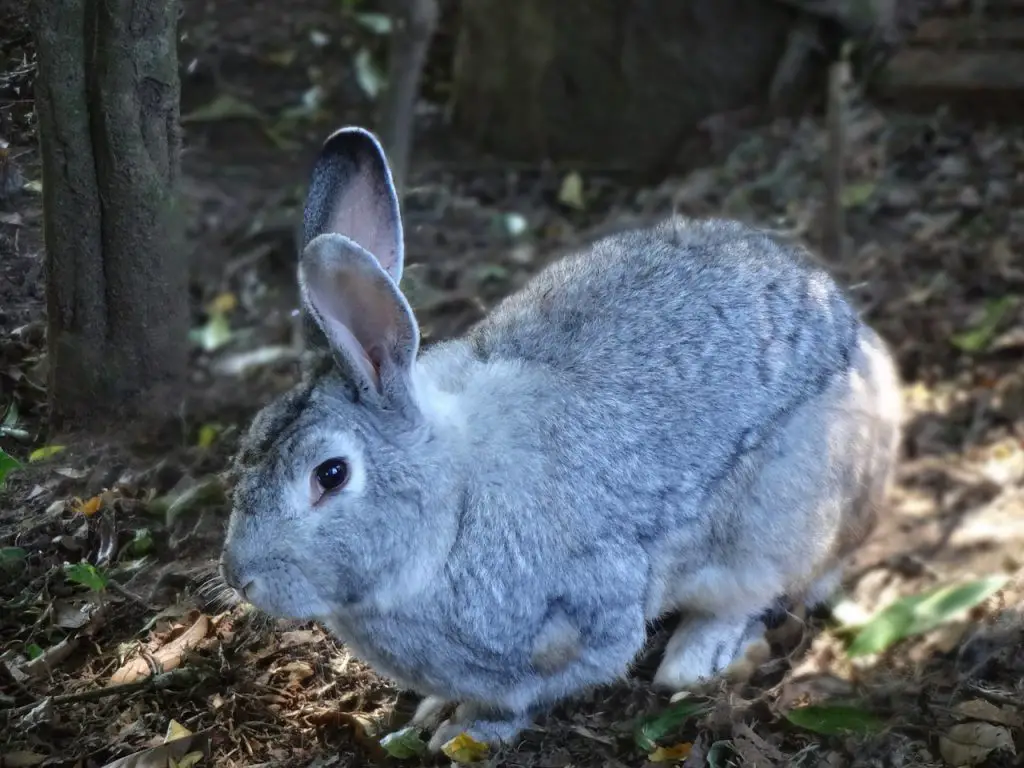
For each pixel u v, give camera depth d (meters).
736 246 1.42
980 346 1.77
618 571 1.31
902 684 1.36
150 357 1.58
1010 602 1.43
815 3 2.18
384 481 1.24
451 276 1.90
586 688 1.36
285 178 2.12
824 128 2.21
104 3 1.45
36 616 1.43
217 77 2.29
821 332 1.39
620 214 2.12
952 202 2.03
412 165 2.31
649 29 2.27
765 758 1.30
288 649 1.41
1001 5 2.36
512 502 1.28
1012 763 1.29
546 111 2.36
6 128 1.57
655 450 1.32
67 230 1.51
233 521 1.23
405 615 1.28
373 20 2.41
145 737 1.33
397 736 1.33
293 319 1.80
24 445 1.57
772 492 1.36
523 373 1.32
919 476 1.61
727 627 1.41
